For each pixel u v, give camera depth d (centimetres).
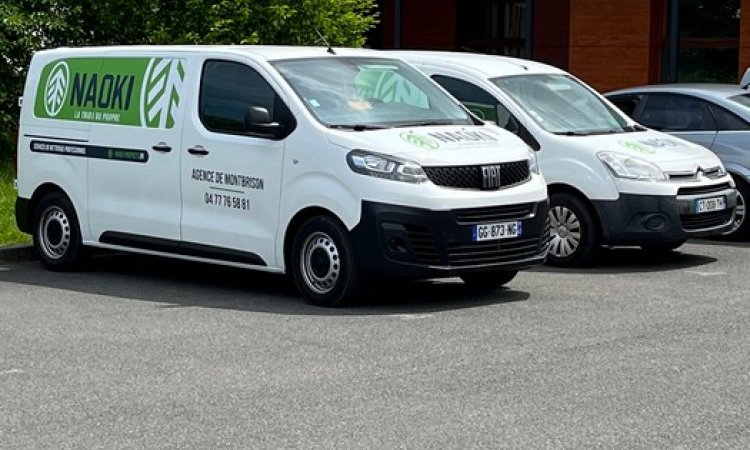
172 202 1242
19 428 766
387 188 1105
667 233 1343
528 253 1170
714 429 754
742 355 941
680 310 1116
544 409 796
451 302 1159
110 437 746
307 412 793
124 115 1280
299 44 1969
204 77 1231
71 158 1325
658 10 2564
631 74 2555
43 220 1359
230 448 723
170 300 1181
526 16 2523
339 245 1125
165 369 907
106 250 1390
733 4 2495
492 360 925
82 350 969
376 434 746
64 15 1900
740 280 1280
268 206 1171
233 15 1928
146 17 1923
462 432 749
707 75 2530
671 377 875
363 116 1180
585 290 1220
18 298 1194
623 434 744
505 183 1155
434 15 2967
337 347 972
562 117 1412
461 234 1117
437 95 1251
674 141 1430
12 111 1917
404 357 936
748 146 1563
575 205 1355
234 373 892
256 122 1157
